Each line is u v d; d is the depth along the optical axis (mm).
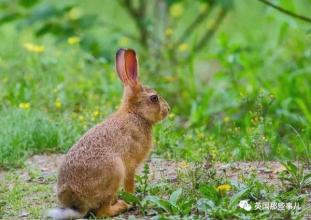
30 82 15227
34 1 17172
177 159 12109
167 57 17219
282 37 17125
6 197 10742
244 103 14359
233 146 12727
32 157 12547
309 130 13359
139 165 10328
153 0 19906
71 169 9734
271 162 11883
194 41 17500
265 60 16953
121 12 22438
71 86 15148
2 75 15656
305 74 16078
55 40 17391
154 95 10406
